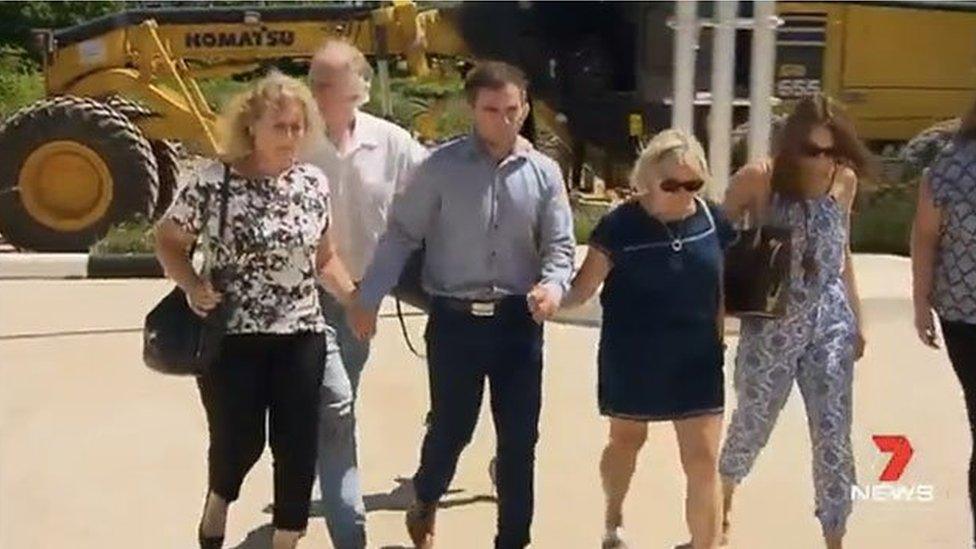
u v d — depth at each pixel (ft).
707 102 43.86
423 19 50.72
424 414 24.30
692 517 16.38
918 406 24.80
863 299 31.96
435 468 16.61
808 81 52.75
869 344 29.04
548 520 19.26
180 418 24.00
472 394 16.24
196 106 45.14
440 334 16.10
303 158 16.93
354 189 17.48
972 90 53.26
